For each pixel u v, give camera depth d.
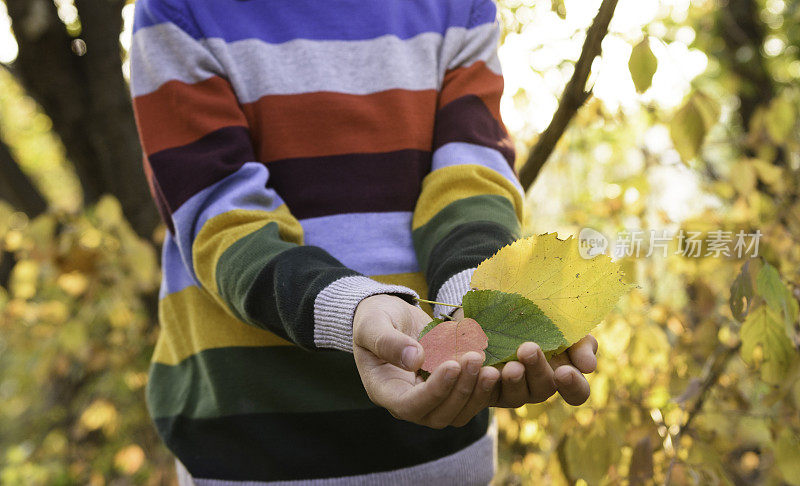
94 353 2.98
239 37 0.99
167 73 0.96
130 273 2.54
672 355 1.48
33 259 2.45
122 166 2.69
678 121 1.31
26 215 3.92
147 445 3.06
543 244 0.67
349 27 1.01
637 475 1.21
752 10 3.18
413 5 1.05
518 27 1.96
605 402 1.42
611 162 2.35
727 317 1.47
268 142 0.97
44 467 3.44
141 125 0.97
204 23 0.97
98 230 2.42
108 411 2.96
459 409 0.57
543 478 1.78
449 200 0.91
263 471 0.90
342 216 0.95
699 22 2.81
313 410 0.90
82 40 2.67
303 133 0.96
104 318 2.94
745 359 1.15
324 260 0.77
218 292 0.85
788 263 1.45
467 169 0.93
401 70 1.00
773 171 1.62
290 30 1.00
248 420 0.91
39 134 6.27
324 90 0.97
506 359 0.58
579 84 1.12
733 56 3.06
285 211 0.91
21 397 3.88
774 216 1.58
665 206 1.99
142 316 2.89
